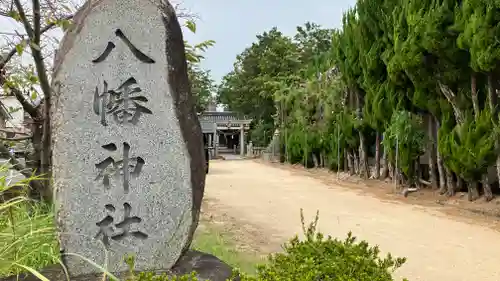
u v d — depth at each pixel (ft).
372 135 57.82
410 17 39.99
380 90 49.19
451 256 22.53
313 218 32.58
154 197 11.22
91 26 11.30
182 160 11.34
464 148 37.45
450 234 27.78
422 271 19.93
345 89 61.00
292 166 87.10
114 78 11.28
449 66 37.83
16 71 17.60
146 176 11.23
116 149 11.19
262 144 126.11
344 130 60.70
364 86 53.72
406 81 43.83
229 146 160.86
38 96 17.40
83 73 11.21
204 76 108.06
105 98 11.22
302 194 46.65
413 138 44.47
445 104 39.68
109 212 11.08
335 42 62.75
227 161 111.34
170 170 11.29
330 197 44.39
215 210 35.17
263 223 30.22
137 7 11.44
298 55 112.78
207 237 21.98
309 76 82.38
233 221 30.45
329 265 9.29
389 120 48.67
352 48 56.13
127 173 11.21
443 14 36.70
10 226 10.82
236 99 132.46
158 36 11.48
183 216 11.27
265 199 42.57
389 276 9.64
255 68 126.82
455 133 38.65
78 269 10.92
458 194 41.63
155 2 11.54
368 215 34.17
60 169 11.03
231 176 67.77
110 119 11.22
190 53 17.37
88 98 11.18
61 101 11.13
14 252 10.30
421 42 38.75
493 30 32.63
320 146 76.28
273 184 56.54
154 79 11.40
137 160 11.25
